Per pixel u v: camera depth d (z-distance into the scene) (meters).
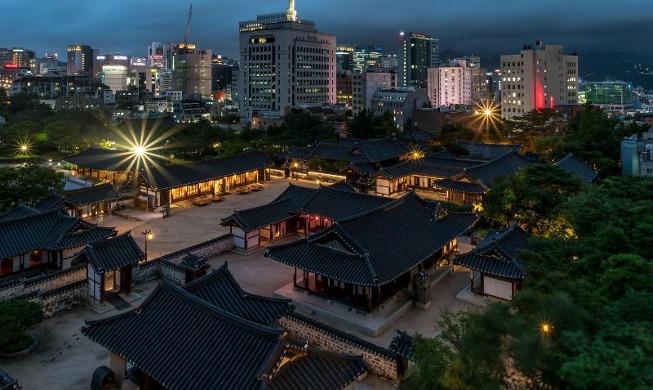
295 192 59.88
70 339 33.53
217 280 30.78
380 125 123.81
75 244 44.41
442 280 43.66
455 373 15.86
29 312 31.30
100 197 64.50
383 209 42.97
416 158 85.25
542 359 14.00
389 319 35.66
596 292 18.97
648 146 71.31
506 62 165.62
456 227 45.66
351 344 29.84
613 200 33.19
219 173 77.56
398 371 27.75
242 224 50.94
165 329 25.55
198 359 23.14
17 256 42.97
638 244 25.92
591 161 77.38
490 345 15.74
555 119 114.25
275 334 22.31
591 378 12.15
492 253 37.91
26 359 30.92
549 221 47.12
